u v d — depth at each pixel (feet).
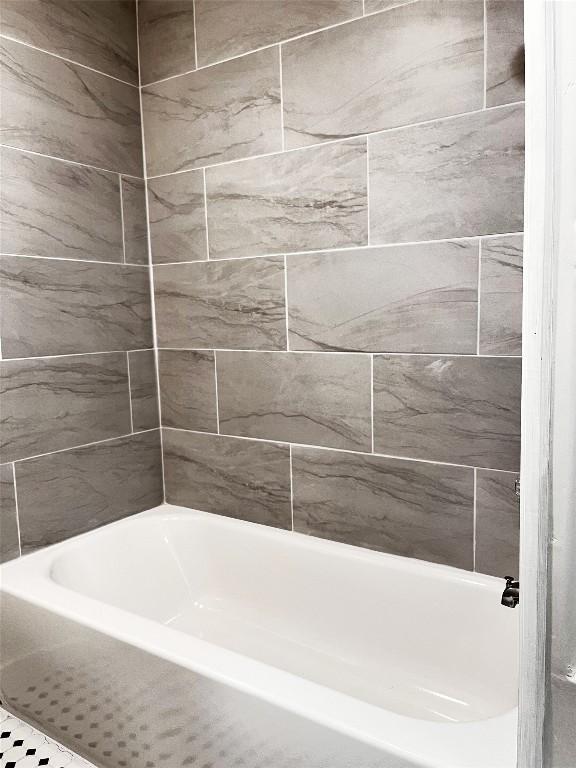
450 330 5.28
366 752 3.39
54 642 5.06
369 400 5.83
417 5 5.09
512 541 5.21
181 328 7.15
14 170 5.80
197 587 7.06
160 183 7.06
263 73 6.07
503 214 4.89
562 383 1.50
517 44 4.67
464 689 5.24
